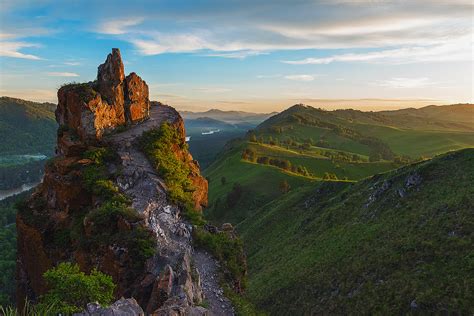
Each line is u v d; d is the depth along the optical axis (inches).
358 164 7647.6
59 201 1156.5
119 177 1179.3
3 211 6594.5
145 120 1652.3
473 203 2064.5
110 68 1521.9
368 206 3174.2
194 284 900.0
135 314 520.1
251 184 6250.0
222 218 5679.1
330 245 2906.0
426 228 2128.4
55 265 1040.2
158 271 870.4
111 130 1448.1
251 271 3430.1
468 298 1433.3
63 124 1390.3
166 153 1441.9
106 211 982.4
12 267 3882.9
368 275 2074.3
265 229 4480.8
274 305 2431.1
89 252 944.3
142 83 1673.2
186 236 1117.7
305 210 4392.2
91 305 517.7
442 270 1691.7
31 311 552.1
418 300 1567.4
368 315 1749.5
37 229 1105.4
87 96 1347.2
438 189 2605.8
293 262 2992.1
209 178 7504.9
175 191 1258.6
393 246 2178.9
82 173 1152.8
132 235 926.4
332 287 2226.9
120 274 872.9
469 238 1795.0
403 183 2994.6
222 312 908.6
